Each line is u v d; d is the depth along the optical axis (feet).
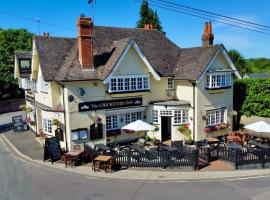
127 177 57.82
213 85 85.35
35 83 90.79
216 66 86.43
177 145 71.36
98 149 68.33
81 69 73.00
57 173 60.18
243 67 239.30
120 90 77.15
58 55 79.51
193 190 51.11
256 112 93.45
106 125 78.38
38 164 65.98
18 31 186.19
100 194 49.67
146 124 73.87
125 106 79.05
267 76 206.49
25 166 64.75
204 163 65.16
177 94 88.38
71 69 71.97
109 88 74.79
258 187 52.19
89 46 73.67
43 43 79.82
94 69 75.00
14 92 170.71
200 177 57.52
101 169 61.72
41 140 85.40
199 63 83.71
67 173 60.18
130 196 48.78
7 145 84.12
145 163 63.52
